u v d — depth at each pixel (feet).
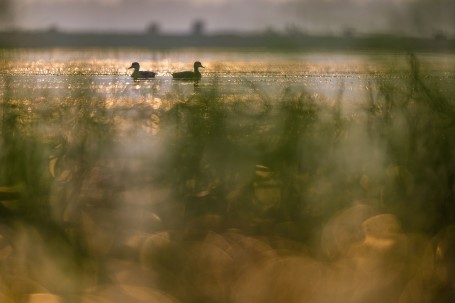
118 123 112.16
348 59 141.69
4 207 87.51
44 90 117.39
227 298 69.62
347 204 88.69
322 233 83.15
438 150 87.71
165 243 81.05
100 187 94.48
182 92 135.54
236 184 92.27
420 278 73.92
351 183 92.27
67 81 124.98
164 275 73.26
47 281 70.59
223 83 137.90
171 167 94.48
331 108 112.16
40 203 87.66
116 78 141.49
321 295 70.38
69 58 144.46
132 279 71.92
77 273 72.59
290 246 80.43
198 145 94.53
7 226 83.15
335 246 80.53
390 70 99.81
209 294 70.03
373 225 83.97
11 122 100.58
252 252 78.95
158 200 91.81
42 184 90.38
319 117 105.70
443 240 80.12
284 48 112.98
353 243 80.89
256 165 92.48
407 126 93.97
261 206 89.66
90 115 108.37
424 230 83.10
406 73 97.66
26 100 113.80
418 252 78.54
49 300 66.69
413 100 96.68
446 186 85.97
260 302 69.56
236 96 121.08
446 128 88.99
